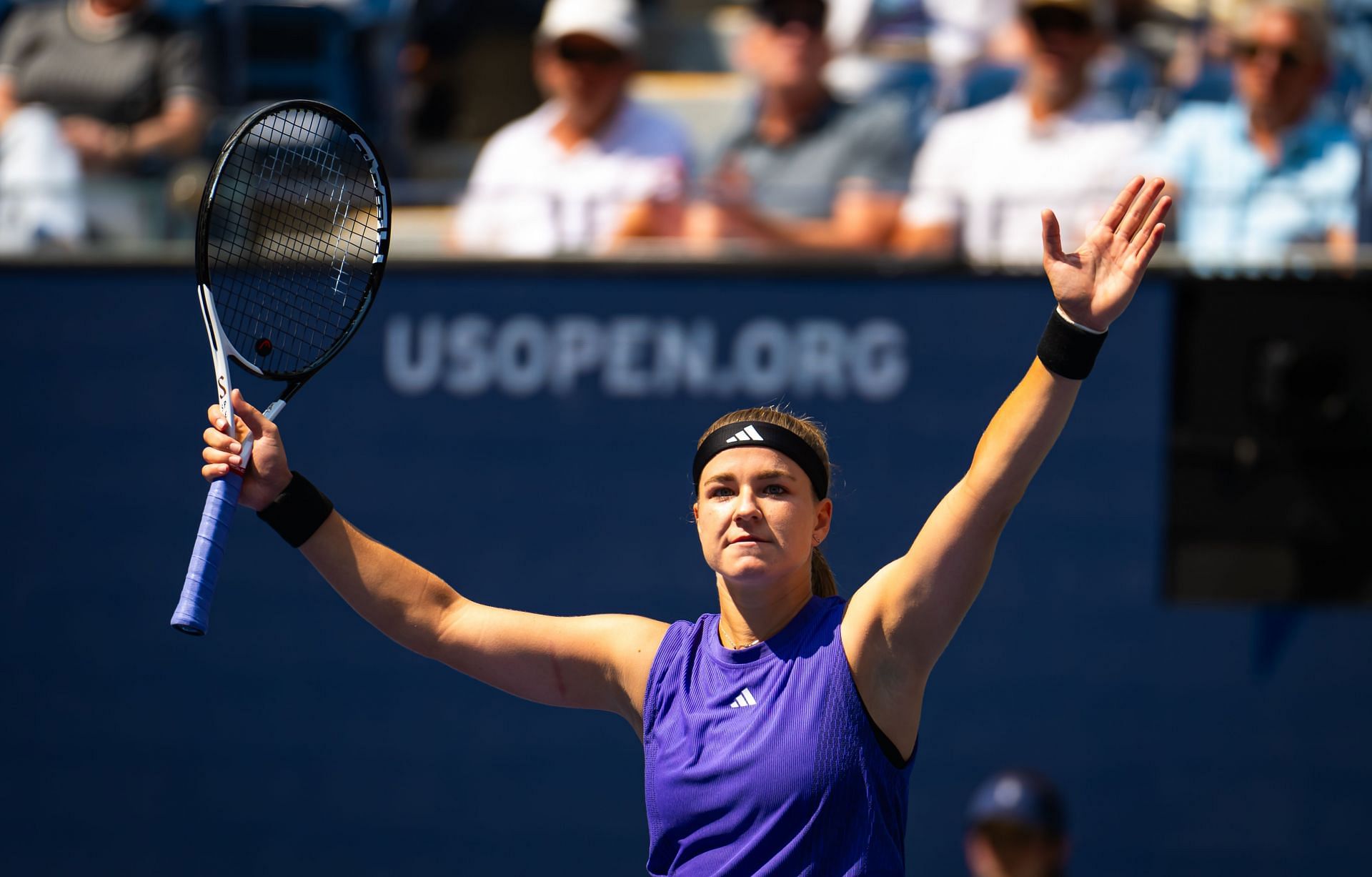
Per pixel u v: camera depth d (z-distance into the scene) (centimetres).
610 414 2359
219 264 2359
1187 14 2711
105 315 2417
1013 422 994
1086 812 2323
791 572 1064
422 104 2852
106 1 2584
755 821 1024
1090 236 1016
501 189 2455
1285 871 2322
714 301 2355
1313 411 2338
